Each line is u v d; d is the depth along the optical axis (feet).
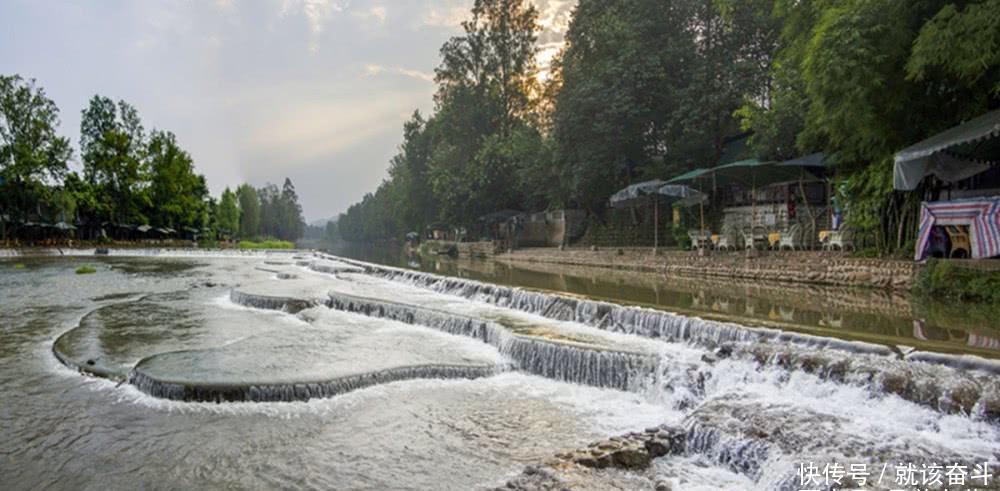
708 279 63.62
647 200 92.63
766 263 59.72
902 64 41.37
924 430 19.74
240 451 20.92
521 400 27.09
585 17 102.01
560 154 102.94
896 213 47.88
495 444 21.79
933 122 44.45
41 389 27.81
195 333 39.75
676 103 90.12
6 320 45.98
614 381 28.96
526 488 16.71
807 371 24.44
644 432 21.01
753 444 18.51
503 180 139.23
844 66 41.19
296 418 24.29
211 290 66.18
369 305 48.16
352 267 96.53
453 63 149.89
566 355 30.53
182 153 210.18
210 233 246.47
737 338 30.60
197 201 224.53
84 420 23.82
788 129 66.13
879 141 47.21
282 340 36.96
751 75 84.84
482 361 32.17
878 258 48.16
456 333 40.19
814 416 21.11
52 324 44.37
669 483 17.53
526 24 145.79
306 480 18.63
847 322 32.17
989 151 42.55
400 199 222.89
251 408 25.38
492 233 155.74
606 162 96.84
